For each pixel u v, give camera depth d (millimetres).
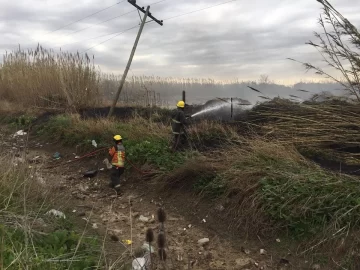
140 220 6184
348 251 4480
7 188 5102
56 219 5117
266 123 8078
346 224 4762
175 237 5605
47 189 6023
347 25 6406
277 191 5559
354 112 6668
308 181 5598
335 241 4641
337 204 5023
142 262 4203
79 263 3885
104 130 10711
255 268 4703
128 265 4215
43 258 3686
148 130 9938
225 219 5867
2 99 18781
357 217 4773
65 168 9422
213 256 5004
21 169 5934
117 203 7113
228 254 5082
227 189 6262
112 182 7738
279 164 6230
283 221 5254
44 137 12461
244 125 9250
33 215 4848
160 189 7270
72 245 4258
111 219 6188
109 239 5105
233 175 6359
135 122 10961
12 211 4680
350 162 6379
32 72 17625
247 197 5836
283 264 4750
